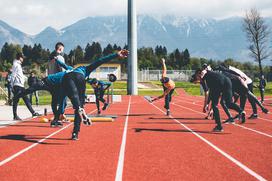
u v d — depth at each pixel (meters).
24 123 11.66
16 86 12.06
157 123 11.73
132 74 41.16
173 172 5.41
